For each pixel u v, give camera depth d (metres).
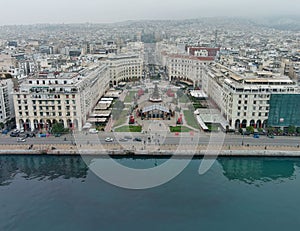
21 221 157.25
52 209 166.75
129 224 155.38
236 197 179.25
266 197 179.88
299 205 172.12
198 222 157.00
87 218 159.75
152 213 163.75
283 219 159.50
